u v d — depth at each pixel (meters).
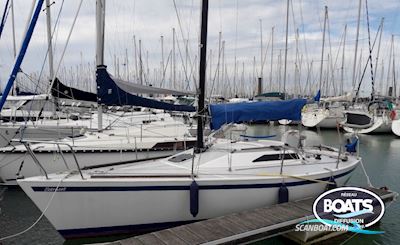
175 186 4.82
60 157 7.45
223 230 4.36
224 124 5.72
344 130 20.80
